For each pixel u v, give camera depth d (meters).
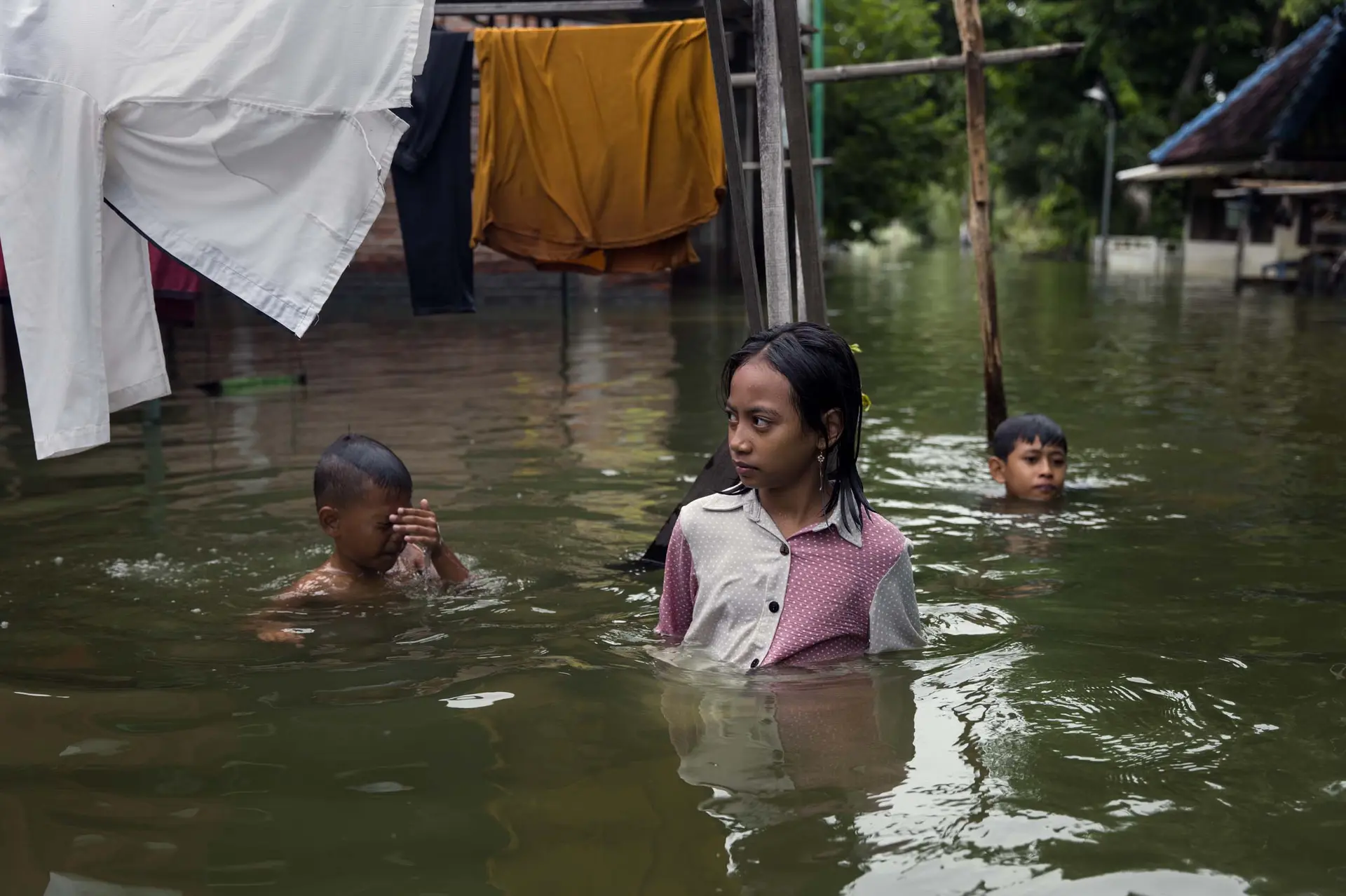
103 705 3.04
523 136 5.70
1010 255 45.94
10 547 4.75
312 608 3.89
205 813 2.44
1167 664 3.27
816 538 3.26
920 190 40.81
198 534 4.97
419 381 9.52
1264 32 35.28
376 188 3.88
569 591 4.09
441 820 2.38
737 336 12.91
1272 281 23.08
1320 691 3.05
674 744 2.71
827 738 2.73
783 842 2.26
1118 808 2.40
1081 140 38.81
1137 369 10.81
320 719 2.93
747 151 14.98
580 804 2.43
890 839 2.27
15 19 3.63
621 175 5.70
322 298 3.84
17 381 9.19
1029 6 37.25
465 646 3.49
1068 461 6.61
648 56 5.60
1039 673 3.17
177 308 5.93
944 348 12.83
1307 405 8.65
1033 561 4.52
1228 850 2.24
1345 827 2.33
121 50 3.71
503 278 16.72
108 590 4.15
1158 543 4.79
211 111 3.77
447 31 5.59
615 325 14.13
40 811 2.46
